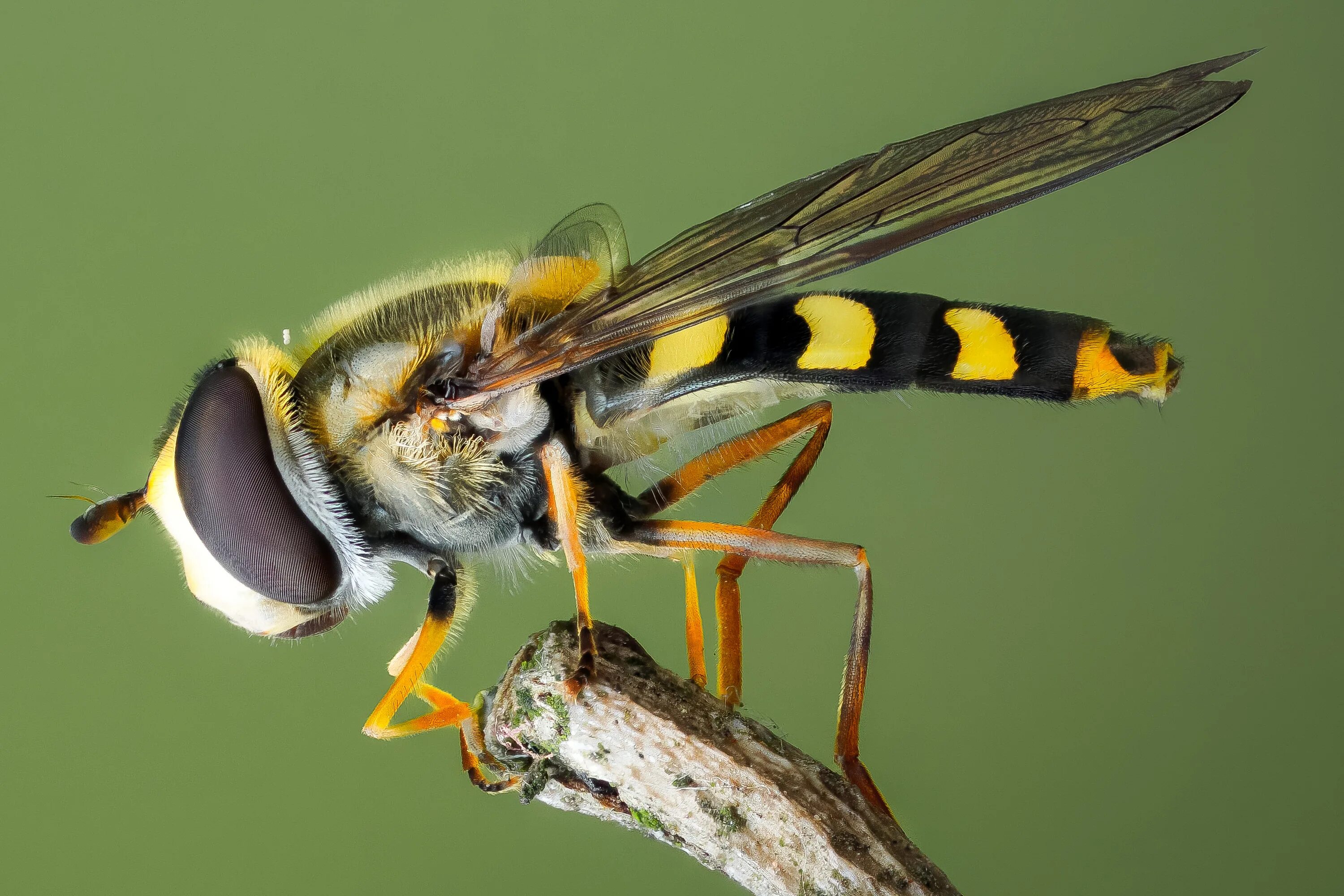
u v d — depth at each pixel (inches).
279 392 2.1
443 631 2.1
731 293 2.1
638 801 2.1
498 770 2.1
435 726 2.1
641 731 2.1
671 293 2.1
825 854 2.0
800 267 2.1
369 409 2.1
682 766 2.1
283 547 2.1
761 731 2.1
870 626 2.1
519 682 2.1
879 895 2.0
